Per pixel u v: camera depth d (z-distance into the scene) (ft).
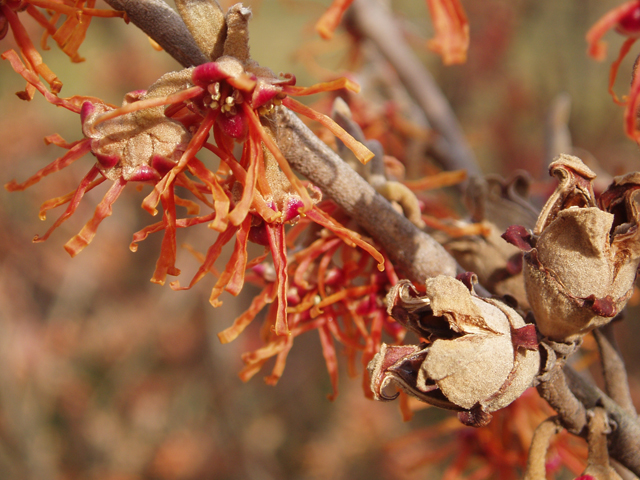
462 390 0.38
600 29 0.35
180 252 1.63
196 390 1.72
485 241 0.47
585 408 0.43
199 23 0.40
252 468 1.61
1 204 1.56
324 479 1.55
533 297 0.39
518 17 1.56
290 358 1.83
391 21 0.86
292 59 0.83
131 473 1.62
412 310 0.39
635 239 0.38
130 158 0.40
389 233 0.44
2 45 1.22
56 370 1.66
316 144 0.43
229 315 1.62
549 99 1.56
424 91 0.82
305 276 0.48
